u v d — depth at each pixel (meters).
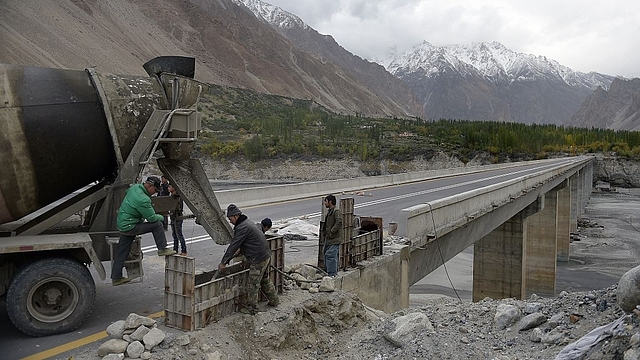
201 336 6.95
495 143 108.31
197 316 7.17
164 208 9.25
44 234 8.21
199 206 9.16
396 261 13.20
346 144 110.94
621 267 42.50
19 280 6.82
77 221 9.50
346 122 150.75
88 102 7.91
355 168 103.62
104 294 9.03
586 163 80.44
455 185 38.66
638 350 5.27
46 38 146.38
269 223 8.86
